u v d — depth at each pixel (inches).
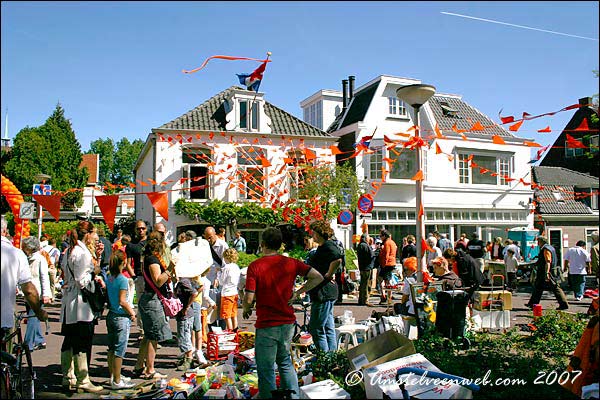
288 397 160.2
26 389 197.6
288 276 177.2
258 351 172.2
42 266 282.2
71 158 1284.4
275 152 744.3
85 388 205.6
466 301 262.1
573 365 182.9
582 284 500.4
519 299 510.9
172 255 245.9
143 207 865.5
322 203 677.3
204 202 698.2
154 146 690.8
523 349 255.9
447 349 238.7
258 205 695.7
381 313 305.3
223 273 285.0
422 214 298.7
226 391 184.7
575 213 949.2
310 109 1053.8
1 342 163.9
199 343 251.0
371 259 457.1
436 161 841.5
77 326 208.8
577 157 1138.0
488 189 878.4
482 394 180.7
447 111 898.7
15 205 329.1
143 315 219.1
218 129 729.6
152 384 212.8
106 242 315.9
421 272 291.1
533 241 806.5
